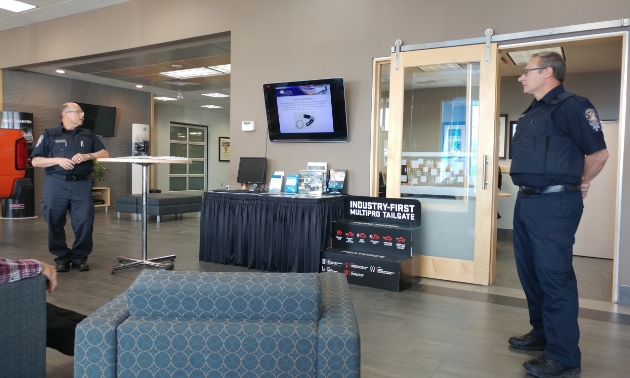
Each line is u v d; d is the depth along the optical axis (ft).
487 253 12.81
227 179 50.98
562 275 7.25
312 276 4.44
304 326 4.04
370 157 14.44
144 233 14.37
